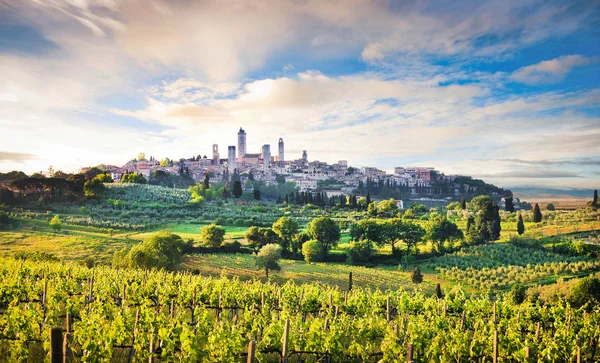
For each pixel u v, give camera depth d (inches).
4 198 3757.4
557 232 3193.9
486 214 3159.5
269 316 756.6
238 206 5157.5
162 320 616.1
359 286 1904.5
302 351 582.6
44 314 674.8
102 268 1702.8
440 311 959.6
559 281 1844.2
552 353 595.2
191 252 2500.0
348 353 653.3
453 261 2490.2
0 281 979.9
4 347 552.4
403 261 2593.5
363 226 3011.8
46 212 3577.8
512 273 2106.3
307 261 2566.4
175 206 4466.0
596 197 4729.3
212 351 515.5
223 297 913.5
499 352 615.2
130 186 5383.9
